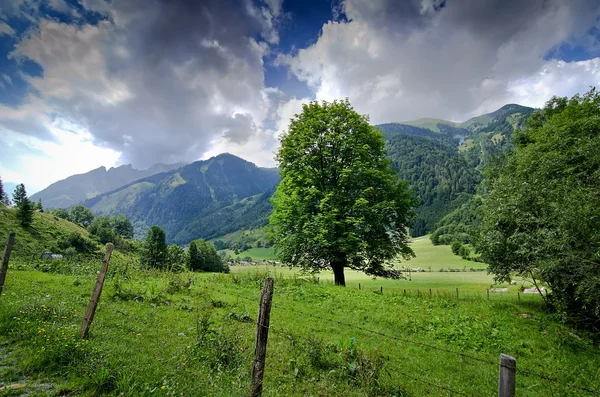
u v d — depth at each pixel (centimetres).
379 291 2398
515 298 2628
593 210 1352
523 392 930
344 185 2783
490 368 1055
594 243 1346
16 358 703
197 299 1565
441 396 820
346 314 1592
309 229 2662
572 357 1225
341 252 2706
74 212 19200
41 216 11144
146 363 741
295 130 3014
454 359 1114
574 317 1614
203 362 795
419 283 6438
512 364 411
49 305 1086
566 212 1440
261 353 598
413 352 1144
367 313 1623
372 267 2894
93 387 613
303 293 1997
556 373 1054
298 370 834
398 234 2948
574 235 1409
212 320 1214
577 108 2702
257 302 1647
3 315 898
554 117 2806
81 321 981
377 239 2716
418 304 1898
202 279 2370
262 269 2838
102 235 12325
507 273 2120
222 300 1597
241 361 837
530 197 1798
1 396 562
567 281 1486
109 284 1655
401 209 2886
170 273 2189
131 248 12488
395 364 1005
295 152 2927
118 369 670
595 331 1549
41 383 623
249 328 1156
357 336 1246
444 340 1328
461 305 1919
